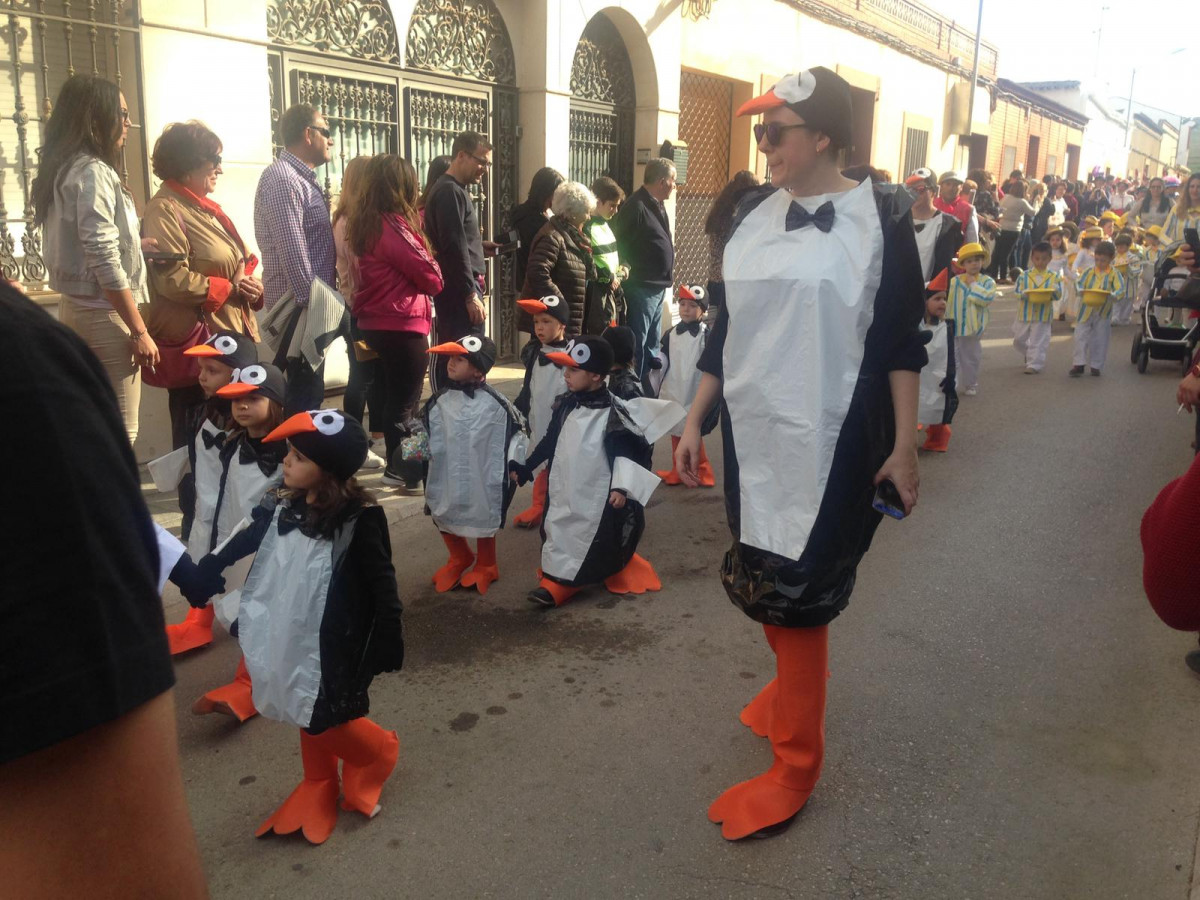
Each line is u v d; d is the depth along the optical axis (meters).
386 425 5.82
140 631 0.84
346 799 3.00
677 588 4.77
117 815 0.82
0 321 0.78
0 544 0.76
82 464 0.81
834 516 2.68
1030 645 4.17
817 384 2.62
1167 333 10.39
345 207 5.60
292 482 2.78
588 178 10.16
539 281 6.55
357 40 7.35
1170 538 1.92
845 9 14.80
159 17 5.58
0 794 0.78
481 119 8.67
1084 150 37.03
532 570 4.99
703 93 12.38
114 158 4.58
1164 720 3.58
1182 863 2.79
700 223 12.84
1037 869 2.76
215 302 4.87
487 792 3.12
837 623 4.35
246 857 2.81
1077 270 14.57
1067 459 7.10
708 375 3.02
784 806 2.92
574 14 9.12
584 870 2.76
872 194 2.66
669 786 3.16
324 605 2.75
